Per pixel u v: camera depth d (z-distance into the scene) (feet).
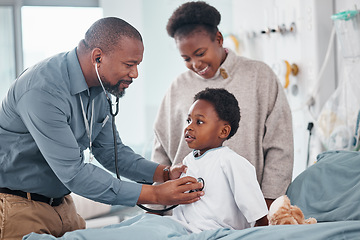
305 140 9.41
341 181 5.98
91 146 6.18
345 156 6.33
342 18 8.17
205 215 5.05
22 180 5.62
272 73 6.61
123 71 5.33
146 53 15.12
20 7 13.80
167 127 6.91
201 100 5.44
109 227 4.93
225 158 5.16
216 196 5.10
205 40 6.25
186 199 5.07
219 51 6.51
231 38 11.39
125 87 5.52
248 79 6.55
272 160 6.31
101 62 5.30
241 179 5.02
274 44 10.19
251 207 4.95
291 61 9.71
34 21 14.08
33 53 14.12
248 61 6.71
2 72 13.80
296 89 9.62
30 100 5.13
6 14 13.78
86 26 14.49
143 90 15.20
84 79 5.43
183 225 4.97
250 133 6.39
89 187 5.26
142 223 4.62
